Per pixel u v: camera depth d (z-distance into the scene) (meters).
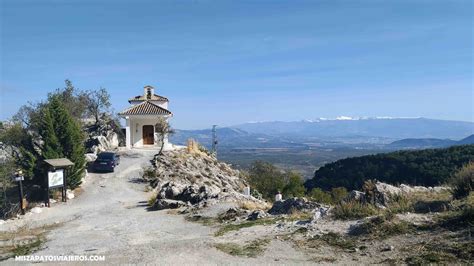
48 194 27.64
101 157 39.84
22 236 16.55
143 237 14.06
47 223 20.75
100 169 39.31
